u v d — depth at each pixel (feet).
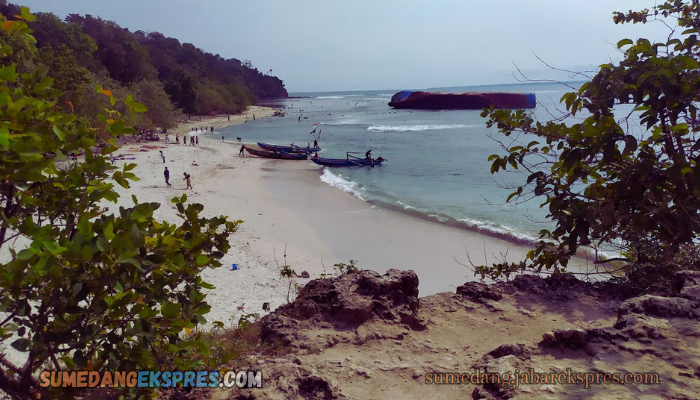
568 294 17.61
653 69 12.62
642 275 16.80
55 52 111.55
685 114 13.85
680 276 13.76
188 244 10.01
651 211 13.82
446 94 371.56
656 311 11.78
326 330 15.05
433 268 51.78
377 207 79.82
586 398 8.67
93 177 9.12
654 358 9.77
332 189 96.07
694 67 12.49
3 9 183.01
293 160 136.46
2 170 7.37
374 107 458.91
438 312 16.76
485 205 78.18
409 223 69.26
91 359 8.66
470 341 14.44
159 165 116.78
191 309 9.40
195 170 114.52
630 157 14.99
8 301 7.38
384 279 16.51
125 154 128.26
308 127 250.16
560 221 15.05
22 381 8.31
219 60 559.38
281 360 12.47
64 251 7.06
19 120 7.95
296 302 17.24
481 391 10.02
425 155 140.05
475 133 193.47
